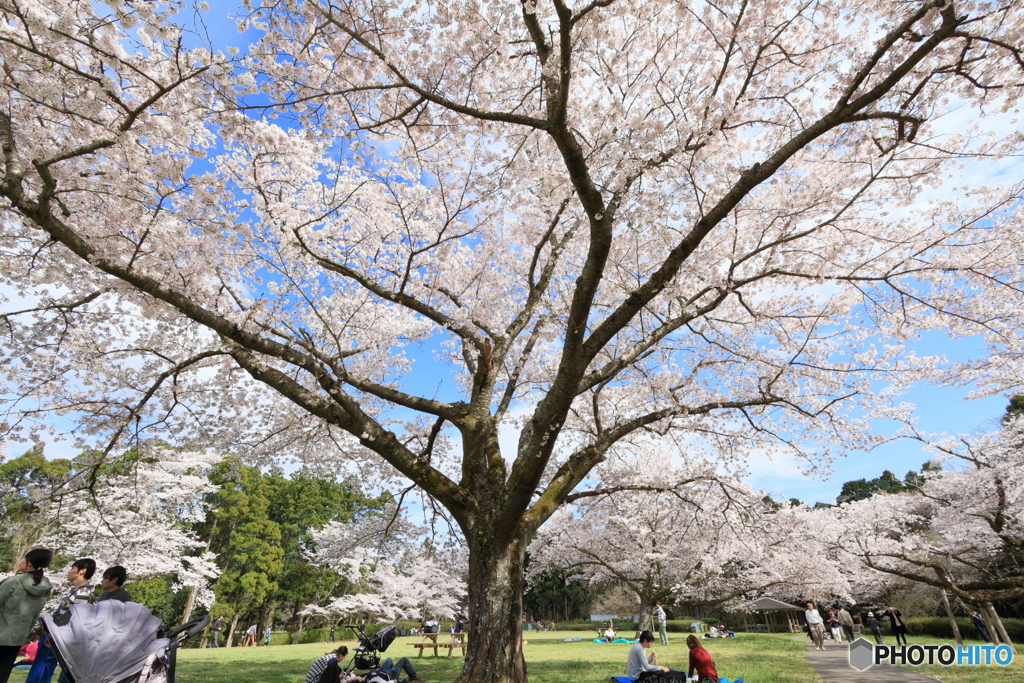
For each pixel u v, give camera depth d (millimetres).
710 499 12195
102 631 3299
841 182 7410
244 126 5445
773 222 7566
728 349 8977
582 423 11016
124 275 5199
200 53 4805
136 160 5727
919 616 22359
